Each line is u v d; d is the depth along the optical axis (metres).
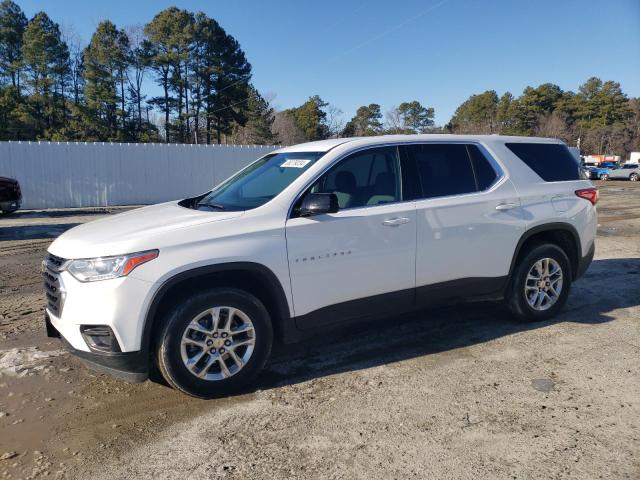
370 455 2.94
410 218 4.21
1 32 52.19
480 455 2.92
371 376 3.96
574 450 2.95
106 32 50.75
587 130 88.94
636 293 6.17
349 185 4.14
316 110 71.31
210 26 54.44
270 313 3.93
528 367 4.09
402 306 4.30
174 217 3.85
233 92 56.94
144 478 2.77
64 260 3.48
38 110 51.06
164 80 55.78
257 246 3.62
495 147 4.93
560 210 5.05
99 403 3.60
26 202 18.41
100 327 3.33
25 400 3.64
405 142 4.47
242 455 2.96
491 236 4.63
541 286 5.04
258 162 4.91
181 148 20.98
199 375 3.55
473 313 5.43
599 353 4.35
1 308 5.84
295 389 3.77
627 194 24.53
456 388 3.74
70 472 2.82
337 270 3.93
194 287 3.64
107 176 19.73
